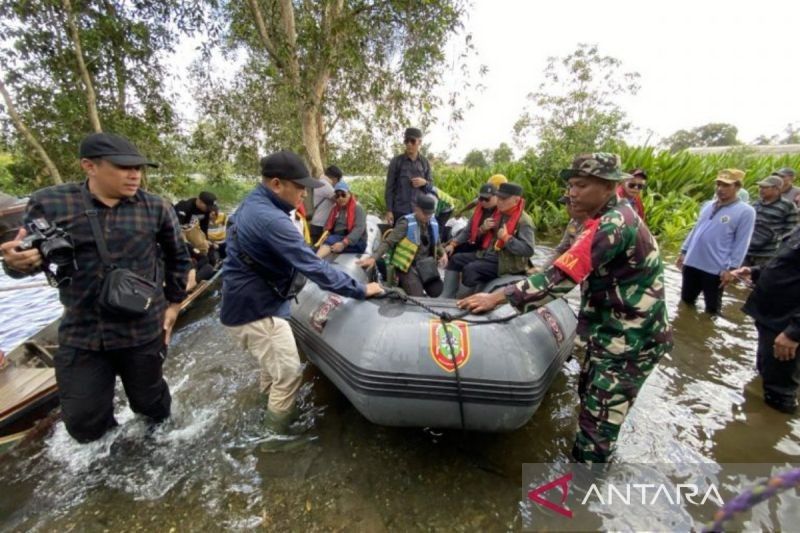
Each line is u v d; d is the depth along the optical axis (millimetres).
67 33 4969
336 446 2203
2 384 2398
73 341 1837
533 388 1836
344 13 5453
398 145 7691
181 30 5637
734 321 3785
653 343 1697
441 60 5609
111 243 1780
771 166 9859
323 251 3693
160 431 2309
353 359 1974
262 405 2570
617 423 1785
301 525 1734
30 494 1899
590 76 10234
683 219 6922
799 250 2240
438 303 2195
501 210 2965
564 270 1595
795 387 2410
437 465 2062
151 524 1744
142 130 6039
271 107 7316
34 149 5133
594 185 1685
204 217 4781
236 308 2076
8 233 2148
